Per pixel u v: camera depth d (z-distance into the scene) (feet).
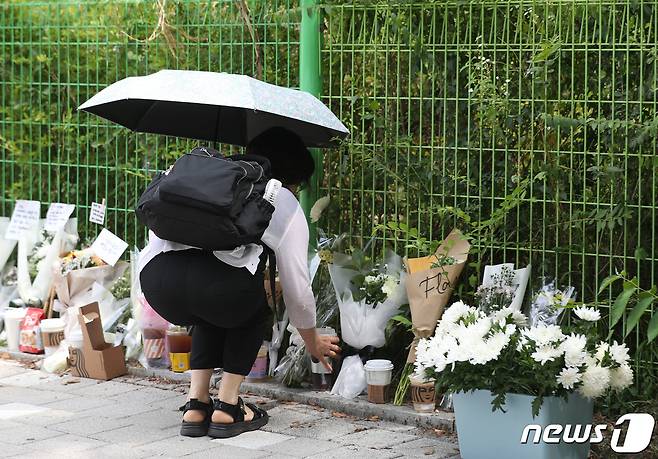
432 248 21.81
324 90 24.34
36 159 29.40
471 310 19.29
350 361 22.50
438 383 18.60
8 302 28.27
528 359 17.92
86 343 24.45
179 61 26.68
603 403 20.77
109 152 28.17
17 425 20.89
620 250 21.09
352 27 23.79
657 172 20.59
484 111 21.83
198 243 18.85
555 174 21.21
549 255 21.70
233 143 23.47
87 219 28.55
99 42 28.19
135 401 22.68
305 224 20.08
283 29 25.14
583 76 21.33
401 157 23.31
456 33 22.44
